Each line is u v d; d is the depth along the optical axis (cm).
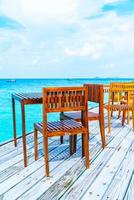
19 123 1111
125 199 243
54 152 385
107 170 311
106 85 638
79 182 278
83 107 309
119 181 280
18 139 465
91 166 324
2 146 418
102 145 402
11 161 346
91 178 288
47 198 245
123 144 424
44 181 282
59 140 454
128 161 341
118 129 542
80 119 380
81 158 356
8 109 1545
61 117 419
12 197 248
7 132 945
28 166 327
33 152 385
